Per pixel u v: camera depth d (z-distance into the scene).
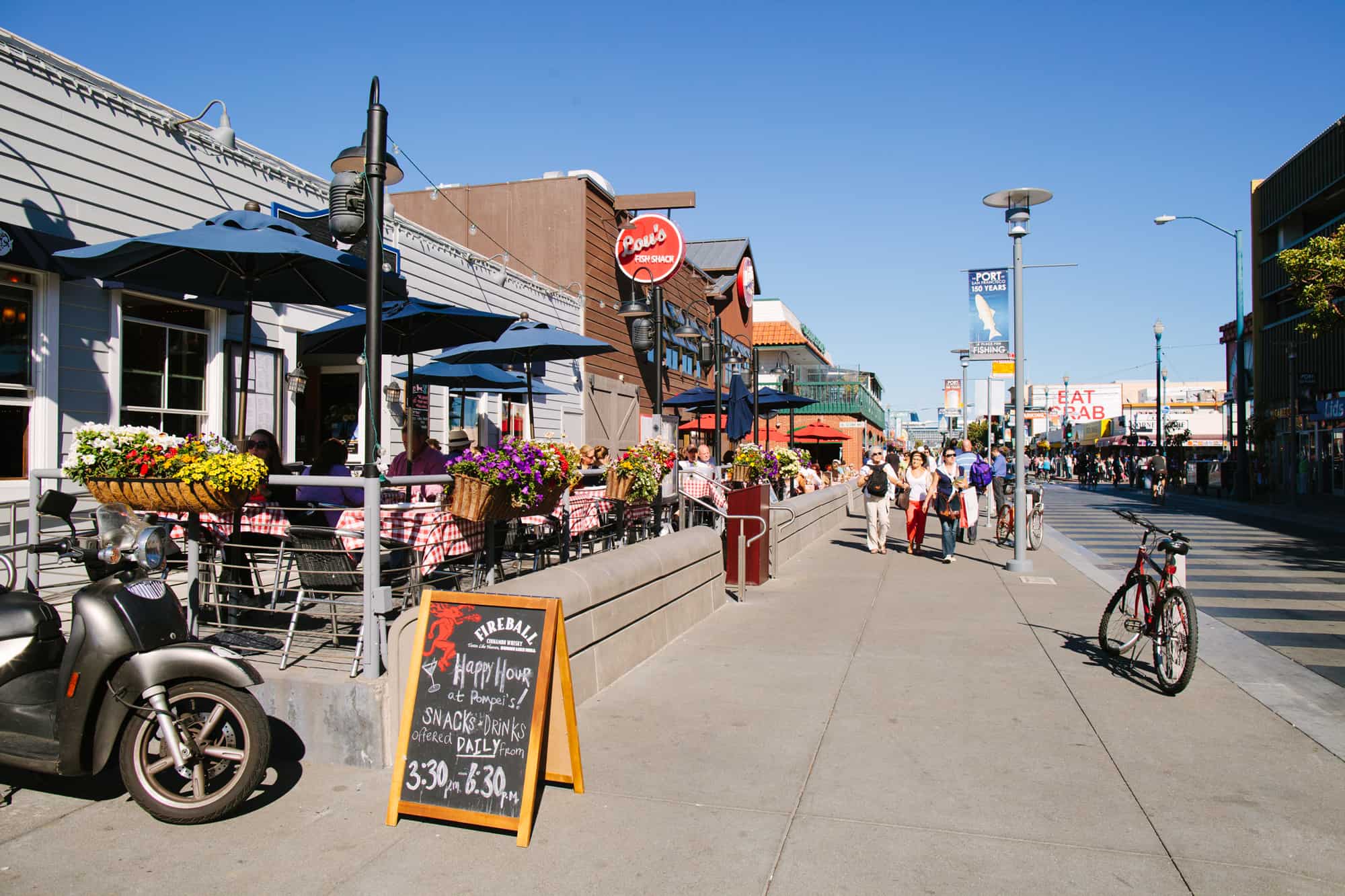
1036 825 4.02
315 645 5.50
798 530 14.12
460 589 6.37
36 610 4.24
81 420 7.98
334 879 3.57
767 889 3.48
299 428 12.04
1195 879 3.54
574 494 8.34
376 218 5.15
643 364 22.64
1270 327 37.00
